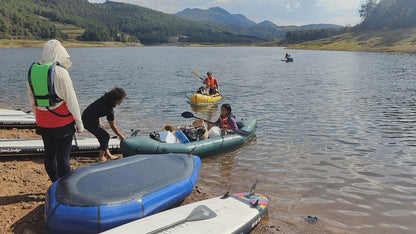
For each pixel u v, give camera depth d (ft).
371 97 45.65
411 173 18.81
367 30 394.73
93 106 17.67
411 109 36.96
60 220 10.25
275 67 108.68
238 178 18.08
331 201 15.42
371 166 19.86
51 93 11.78
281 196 15.87
